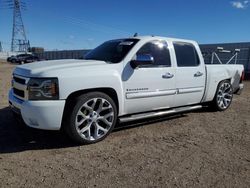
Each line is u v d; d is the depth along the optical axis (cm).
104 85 439
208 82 628
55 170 345
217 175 345
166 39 549
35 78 400
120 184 316
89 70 428
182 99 574
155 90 513
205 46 2623
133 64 474
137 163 372
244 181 332
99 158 385
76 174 337
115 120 464
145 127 537
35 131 487
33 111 393
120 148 424
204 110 706
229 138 488
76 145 429
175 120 597
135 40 511
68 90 403
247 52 2388
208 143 459
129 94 476
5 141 440
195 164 374
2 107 663
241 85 756
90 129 438
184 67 566
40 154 393
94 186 310
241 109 737
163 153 409
